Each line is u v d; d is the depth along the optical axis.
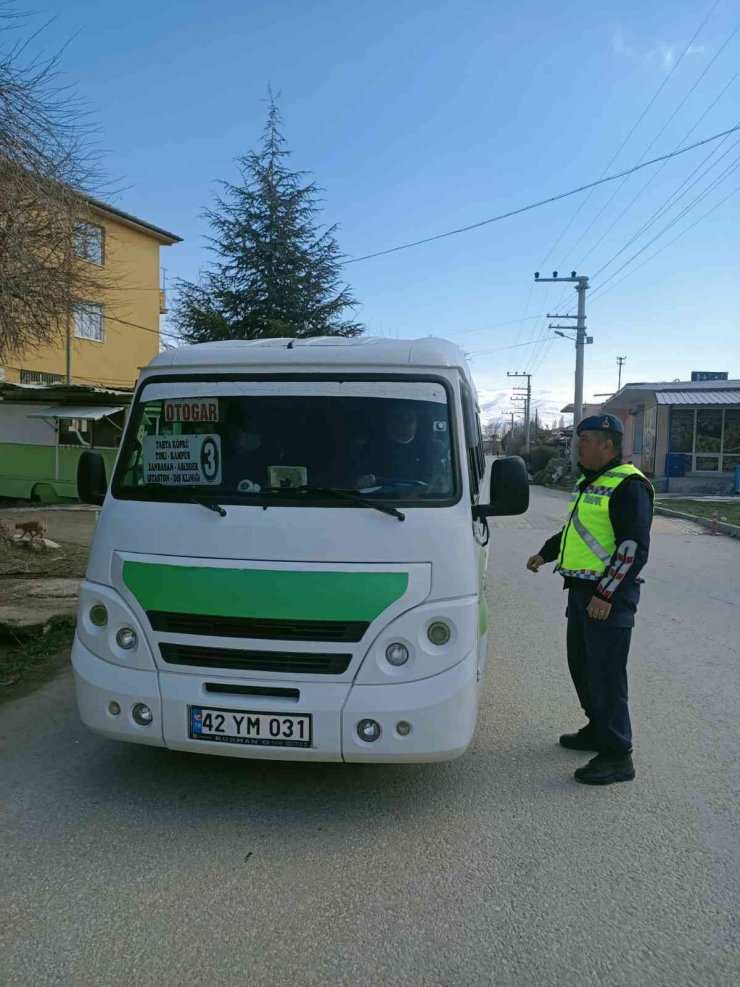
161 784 4.12
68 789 4.05
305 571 3.57
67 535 14.05
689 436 29.53
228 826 3.68
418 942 2.84
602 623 4.14
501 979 2.66
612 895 3.16
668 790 4.15
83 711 3.82
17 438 20.31
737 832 3.70
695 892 3.19
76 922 2.93
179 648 3.66
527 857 3.45
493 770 4.39
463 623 3.62
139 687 3.68
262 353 4.05
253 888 3.17
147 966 2.70
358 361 3.99
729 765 4.49
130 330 29.03
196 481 3.90
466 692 3.60
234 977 2.65
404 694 3.52
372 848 3.50
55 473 20.06
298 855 3.43
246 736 3.56
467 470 3.93
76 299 9.88
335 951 2.79
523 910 3.05
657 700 5.63
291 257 21.56
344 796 4.02
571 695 5.71
